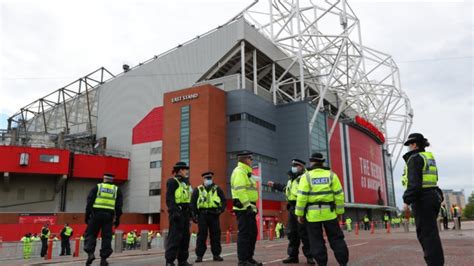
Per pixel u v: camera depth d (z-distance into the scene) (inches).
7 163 1951.3
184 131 1994.3
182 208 325.7
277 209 2102.6
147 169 2317.9
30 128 3319.4
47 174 2082.9
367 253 426.3
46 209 2132.1
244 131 1983.3
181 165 337.1
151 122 2384.4
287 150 2245.3
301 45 2335.1
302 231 343.9
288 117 2288.4
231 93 2076.8
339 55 2329.0
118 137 2544.3
